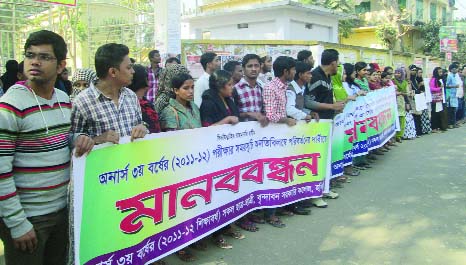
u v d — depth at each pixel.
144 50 10.67
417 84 11.72
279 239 4.51
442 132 12.48
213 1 22.22
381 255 4.12
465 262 3.97
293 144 5.17
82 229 2.86
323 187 5.59
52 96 2.53
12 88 2.36
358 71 8.02
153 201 3.49
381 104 8.43
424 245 4.36
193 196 3.92
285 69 4.96
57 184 2.55
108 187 3.06
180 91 4.06
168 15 7.42
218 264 3.91
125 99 3.31
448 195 6.09
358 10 27.48
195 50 8.30
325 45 9.82
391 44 24.50
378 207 5.55
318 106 5.89
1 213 2.33
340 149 6.50
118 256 3.20
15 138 2.32
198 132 3.94
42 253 2.56
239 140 4.52
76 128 3.10
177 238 3.77
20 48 9.24
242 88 5.17
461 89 13.93
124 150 3.18
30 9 9.09
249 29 15.45
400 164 8.11
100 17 11.62
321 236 4.59
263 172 4.91
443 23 29.03
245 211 4.68
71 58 11.21
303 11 14.76
